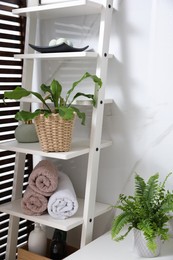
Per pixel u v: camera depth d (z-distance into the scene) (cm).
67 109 141
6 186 189
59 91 152
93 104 154
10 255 183
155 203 144
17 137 171
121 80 170
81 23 178
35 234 169
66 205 155
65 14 175
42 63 194
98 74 153
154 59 160
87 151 156
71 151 149
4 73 181
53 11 167
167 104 159
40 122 145
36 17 183
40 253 169
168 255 143
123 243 154
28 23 180
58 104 153
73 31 181
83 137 185
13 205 172
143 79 164
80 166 187
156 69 160
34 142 172
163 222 141
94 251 146
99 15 172
